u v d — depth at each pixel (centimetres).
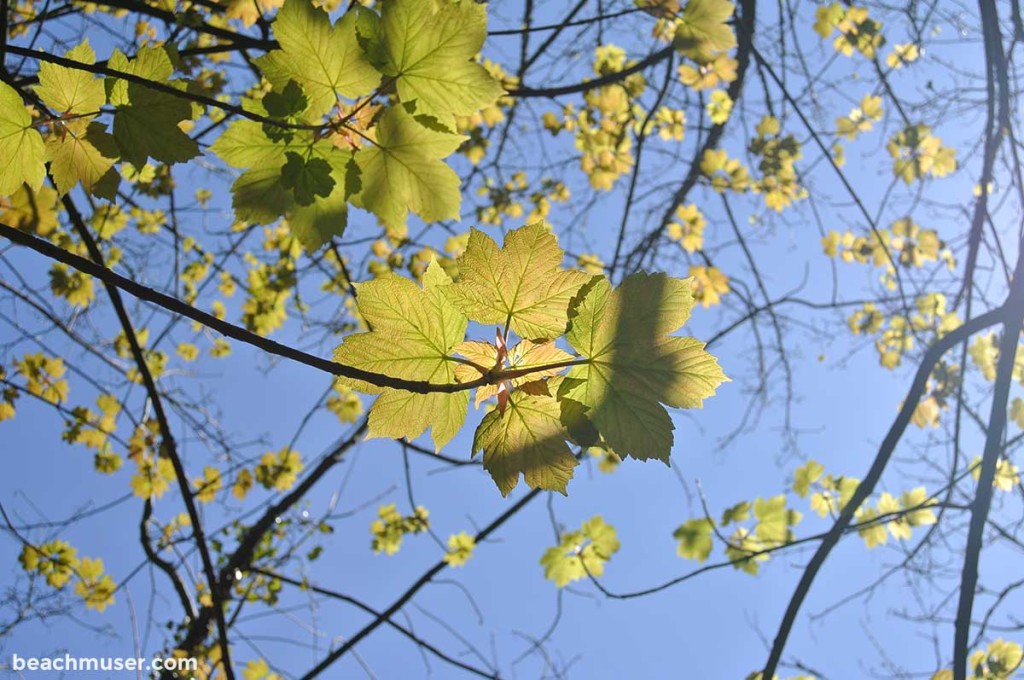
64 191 78
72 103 76
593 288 59
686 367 59
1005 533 183
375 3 116
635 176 219
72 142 77
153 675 224
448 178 77
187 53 135
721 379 59
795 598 131
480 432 61
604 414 60
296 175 75
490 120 223
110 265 236
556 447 60
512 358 61
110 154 77
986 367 223
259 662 239
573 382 60
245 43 135
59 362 223
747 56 222
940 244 237
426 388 59
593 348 60
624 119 235
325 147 75
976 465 155
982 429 195
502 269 60
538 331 61
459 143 76
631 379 60
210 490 244
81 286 223
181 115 76
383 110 75
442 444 63
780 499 207
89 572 233
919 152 224
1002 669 190
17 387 209
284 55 73
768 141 228
